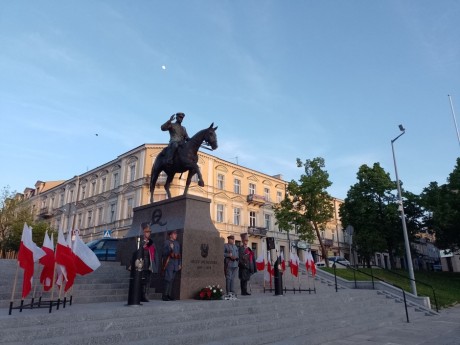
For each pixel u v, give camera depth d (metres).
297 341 7.53
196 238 10.73
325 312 10.70
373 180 38.28
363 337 8.99
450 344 8.16
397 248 38.03
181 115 13.09
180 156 12.06
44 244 7.81
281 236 47.75
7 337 5.30
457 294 23.70
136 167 39.25
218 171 42.44
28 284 6.91
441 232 35.50
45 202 56.84
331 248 55.94
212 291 9.80
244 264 12.33
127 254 12.52
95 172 46.31
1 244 34.94
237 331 7.44
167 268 9.59
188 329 7.02
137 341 6.04
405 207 37.97
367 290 16.50
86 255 8.48
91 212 44.94
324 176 34.69
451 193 34.62
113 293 9.71
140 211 13.16
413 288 18.00
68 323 6.15
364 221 37.94
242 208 44.09
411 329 10.55
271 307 9.47
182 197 11.40
